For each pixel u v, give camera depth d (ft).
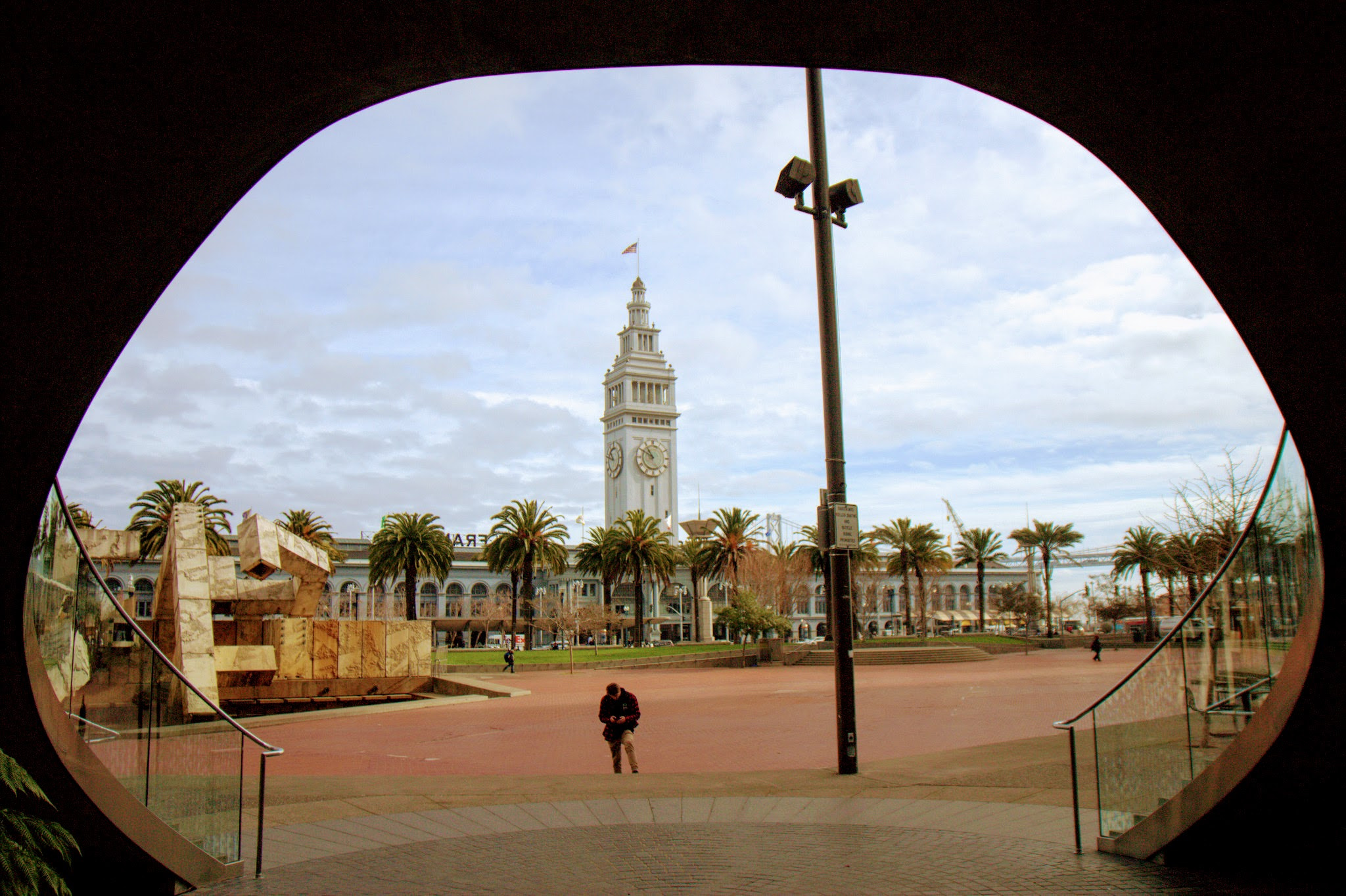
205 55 13.43
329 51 14.07
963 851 25.03
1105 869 22.88
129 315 16.21
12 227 14.49
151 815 21.11
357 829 28.58
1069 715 70.38
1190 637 24.80
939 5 13.99
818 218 41.34
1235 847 22.54
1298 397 17.35
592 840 26.86
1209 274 17.16
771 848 25.55
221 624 107.04
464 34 14.38
